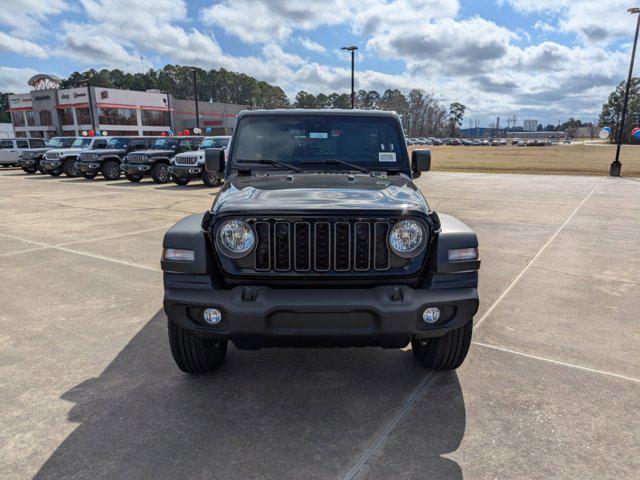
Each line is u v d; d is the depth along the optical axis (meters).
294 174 3.63
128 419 2.79
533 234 8.28
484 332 4.08
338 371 3.41
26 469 2.36
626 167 28.30
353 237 2.69
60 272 5.84
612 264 6.29
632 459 2.43
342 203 2.74
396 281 2.75
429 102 164.88
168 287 2.75
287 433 2.66
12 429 2.69
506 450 2.51
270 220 2.68
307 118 3.85
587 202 12.44
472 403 2.97
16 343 3.84
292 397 3.05
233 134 3.88
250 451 2.50
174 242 2.76
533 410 2.88
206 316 2.69
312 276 2.70
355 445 2.55
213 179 15.99
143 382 3.23
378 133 3.87
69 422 2.76
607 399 3.01
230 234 2.68
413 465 2.39
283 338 2.64
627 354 3.65
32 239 7.73
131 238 7.79
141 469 2.36
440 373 3.37
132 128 66.25
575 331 4.10
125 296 4.97
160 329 4.12
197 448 2.53
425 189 15.79
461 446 2.54
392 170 3.74
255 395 3.07
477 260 2.77
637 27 20.94
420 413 2.86
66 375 3.32
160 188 15.80
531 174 22.98
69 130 65.25
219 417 2.82
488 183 18.03
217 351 3.34
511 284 5.42
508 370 3.40
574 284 5.43
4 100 146.25
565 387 3.16
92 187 16.17
